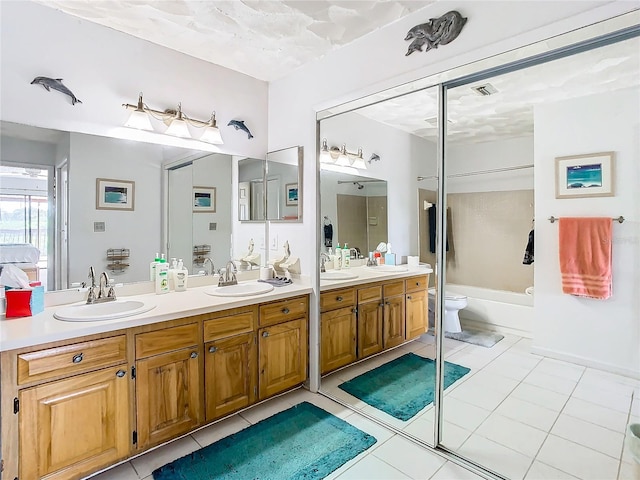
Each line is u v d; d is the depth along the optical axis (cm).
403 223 227
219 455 193
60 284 208
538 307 194
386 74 216
